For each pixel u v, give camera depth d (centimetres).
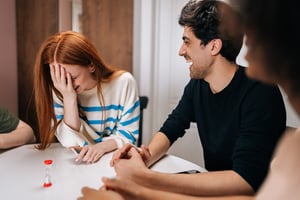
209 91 117
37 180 103
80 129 141
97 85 144
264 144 94
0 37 247
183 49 108
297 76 35
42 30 252
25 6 253
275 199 42
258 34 35
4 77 254
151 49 245
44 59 132
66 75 131
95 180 104
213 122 117
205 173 94
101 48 250
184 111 133
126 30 246
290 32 33
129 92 151
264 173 90
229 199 78
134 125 151
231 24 41
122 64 251
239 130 106
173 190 88
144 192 72
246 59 38
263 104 98
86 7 247
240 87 105
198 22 99
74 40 132
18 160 122
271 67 36
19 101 265
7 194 93
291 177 41
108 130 154
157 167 118
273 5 33
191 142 251
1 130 143
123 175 94
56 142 144
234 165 94
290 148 43
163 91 251
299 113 38
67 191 96
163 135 130
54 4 248
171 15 240
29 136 148
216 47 100
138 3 242
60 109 144
